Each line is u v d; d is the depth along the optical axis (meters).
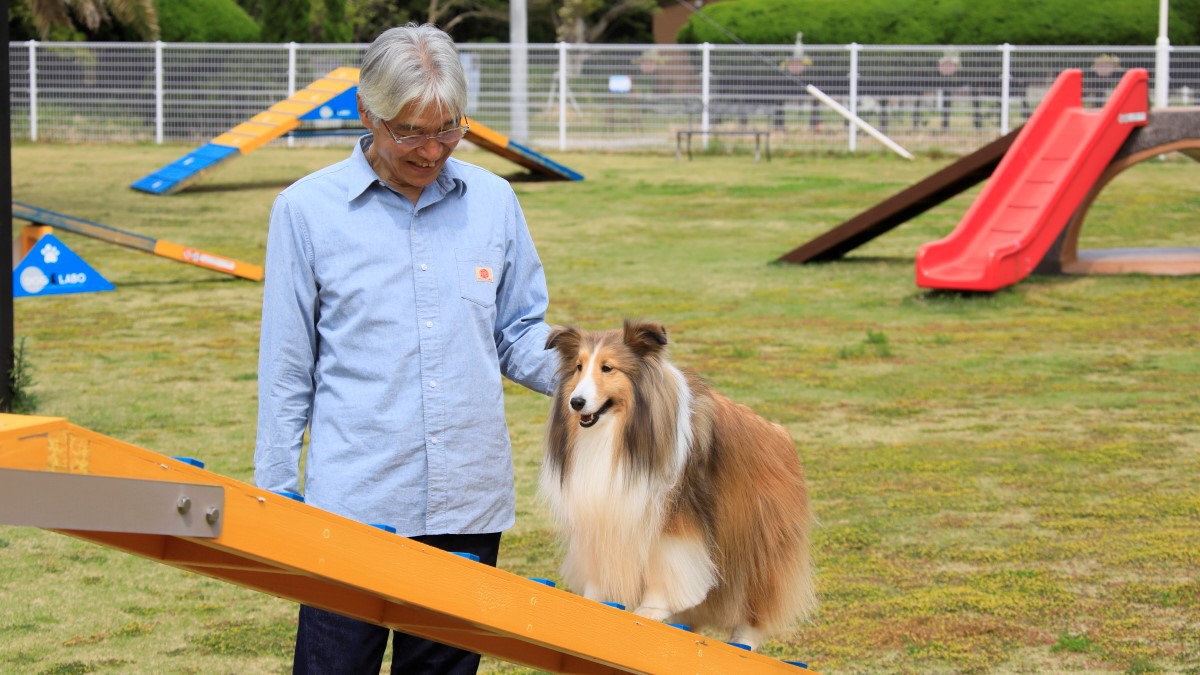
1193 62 24.39
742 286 13.20
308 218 3.03
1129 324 11.21
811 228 16.98
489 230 3.22
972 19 27.05
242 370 9.70
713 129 26.36
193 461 2.47
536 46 26.19
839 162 24.38
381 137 2.97
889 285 13.15
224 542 2.34
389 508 3.05
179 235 15.99
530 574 5.62
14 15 26.86
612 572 3.84
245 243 15.53
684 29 29.23
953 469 7.17
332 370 3.07
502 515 3.23
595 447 3.81
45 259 12.61
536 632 2.87
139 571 5.72
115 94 26.55
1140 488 6.78
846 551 5.88
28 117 26.64
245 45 26.20
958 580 5.51
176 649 4.82
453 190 3.18
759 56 25.84
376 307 3.04
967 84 25.25
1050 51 24.97
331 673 3.18
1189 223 17.05
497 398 3.21
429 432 3.07
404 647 3.37
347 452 3.04
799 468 4.39
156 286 13.23
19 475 2.04
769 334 10.96
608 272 14.01
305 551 2.47
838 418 8.34
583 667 3.46
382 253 3.06
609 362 3.76
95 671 4.60
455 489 3.11
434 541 3.14
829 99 24.50
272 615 5.21
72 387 9.05
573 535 3.90
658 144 26.47
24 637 4.89
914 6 27.38
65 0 21.34
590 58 26.41
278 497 2.43
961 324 11.33
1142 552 5.80
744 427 4.16
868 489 6.82
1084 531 6.11
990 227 13.04
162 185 19.27
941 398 8.85
